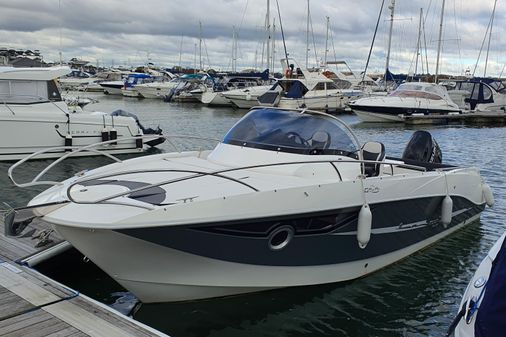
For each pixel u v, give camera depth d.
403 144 20.55
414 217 6.57
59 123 14.86
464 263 6.83
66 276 6.05
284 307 5.44
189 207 4.41
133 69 75.75
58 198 4.70
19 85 14.66
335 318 5.29
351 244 5.72
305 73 35.38
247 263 5.00
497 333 3.16
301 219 5.09
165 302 5.03
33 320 4.04
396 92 30.75
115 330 3.91
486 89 34.00
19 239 6.16
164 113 35.47
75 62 80.38
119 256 4.50
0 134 14.03
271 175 5.52
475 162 15.95
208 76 50.97
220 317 5.17
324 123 6.05
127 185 4.99
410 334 5.09
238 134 6.35
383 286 6.05
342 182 5.35
